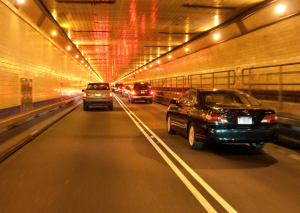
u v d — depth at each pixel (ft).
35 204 13.38
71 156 23.00
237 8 46.78
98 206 13.15
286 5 37.91
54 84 63.41
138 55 122.31
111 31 67.62
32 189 15.43
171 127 32.86
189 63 89.10
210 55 70.59
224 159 22.21
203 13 50.44
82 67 136.46
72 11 49.16
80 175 17.95
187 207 13.05
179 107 29.66
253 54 49.21
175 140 29.99
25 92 39.86
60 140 29.94
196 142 24.63
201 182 16.66
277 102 34.99
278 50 41.55
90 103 65.00
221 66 63.77
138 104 88.94
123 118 50.49
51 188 15.58
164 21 57.11
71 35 73.05
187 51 87.86
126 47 96.43
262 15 44.21
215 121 22.03
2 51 30.73
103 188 15.58
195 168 19.63
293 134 26.32
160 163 20.90
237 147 26.81
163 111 64.64
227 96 25.96
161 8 47.50
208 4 44.88
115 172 18.62
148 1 43.45
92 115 55.72
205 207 13.05
